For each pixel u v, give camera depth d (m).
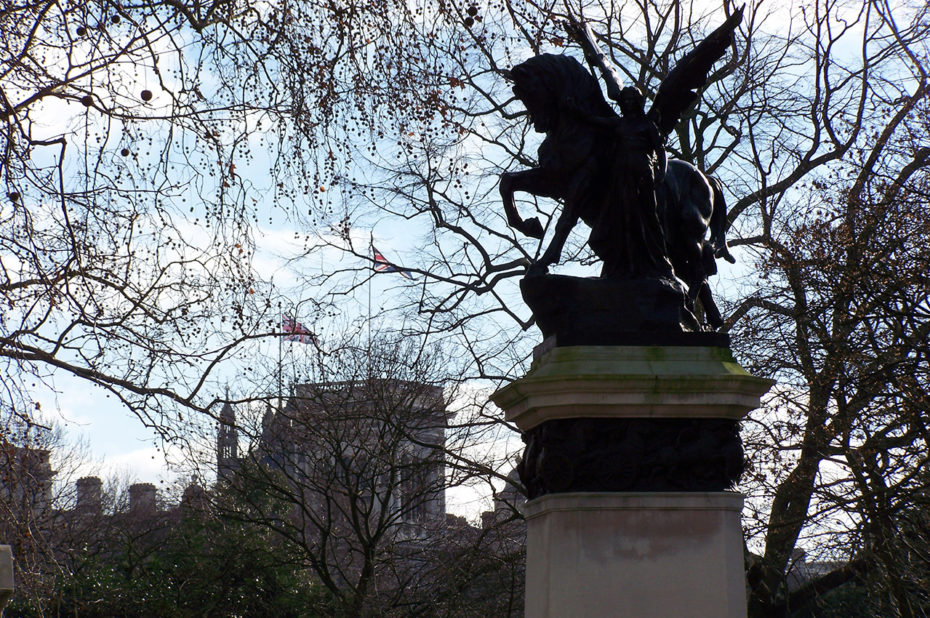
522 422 7.48
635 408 7.04
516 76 8.03
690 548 6.88
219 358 16.33
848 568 18.70
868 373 17.19
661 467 7.01
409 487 27.28
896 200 17.69
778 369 18.61
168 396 16.45
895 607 18.72
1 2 11.74
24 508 13.78
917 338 17.05
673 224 8.30
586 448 7.02
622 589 6.81
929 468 17.80
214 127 13.86
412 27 14.45
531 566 7.32
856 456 17.56
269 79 14.20
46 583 13.91
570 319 7.37
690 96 8.03
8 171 12.03
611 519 6.90
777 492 18.72
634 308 7.36
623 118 7.80
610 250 7.73
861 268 17.56
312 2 14.17
